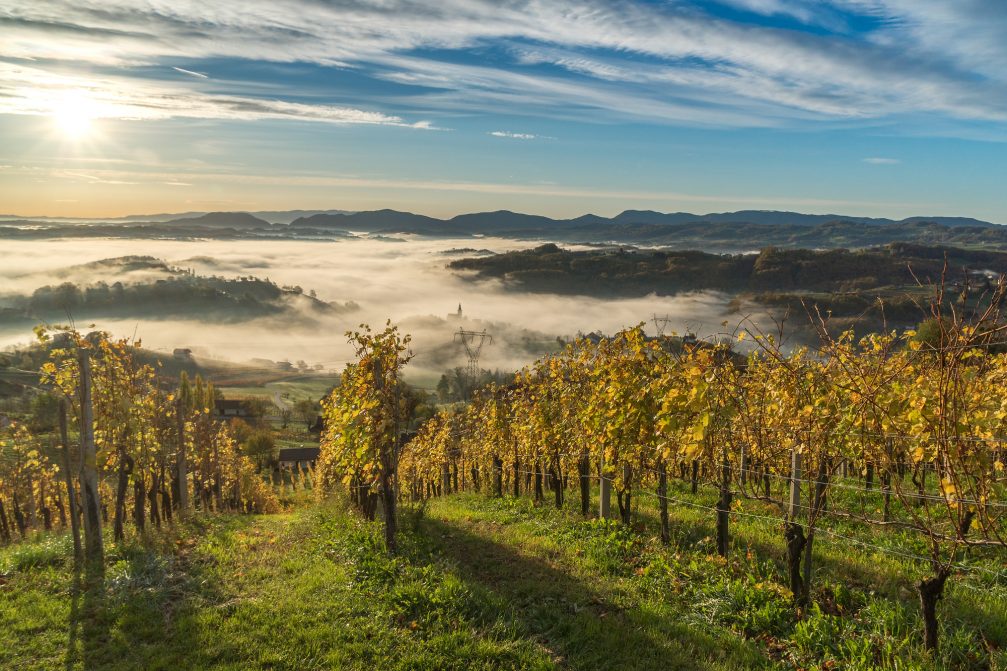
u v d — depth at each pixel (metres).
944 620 7.32
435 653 7.36
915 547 9.73
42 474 21.98
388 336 13.12
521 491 22.48
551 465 17.06
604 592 9.33
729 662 7.03
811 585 8.77
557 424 16.12
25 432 22.20
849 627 7.32
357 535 12.98
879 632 7.15
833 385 7.55
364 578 10.00
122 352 14.49
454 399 110.94
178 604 8.92
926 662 6.42
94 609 8.62
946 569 6.55
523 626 8.12
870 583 8.70
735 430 9.38
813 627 7.38
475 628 8.05
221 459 29.33
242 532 14.58
